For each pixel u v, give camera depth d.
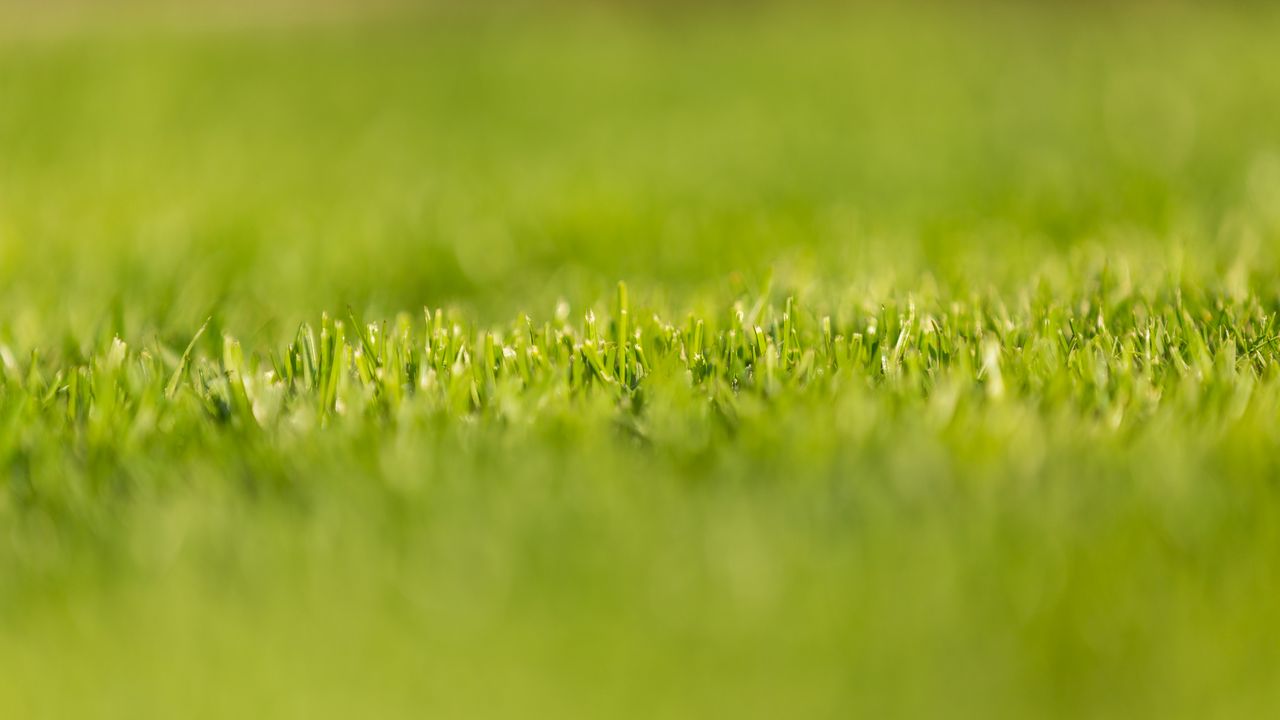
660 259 5.38
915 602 2.30
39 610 2.36
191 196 7.01
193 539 2.53
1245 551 2.41
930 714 2.10
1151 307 3.90
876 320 3.73
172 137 9.37
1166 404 3.00
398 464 2.78
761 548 2.45
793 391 3.11
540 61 13.30
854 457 2.74
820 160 7.74
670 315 4.07
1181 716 2.07
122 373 3.35
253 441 2.93
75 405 3.21
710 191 6.92
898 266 4.80
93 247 5.72
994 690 2.14
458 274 5.34
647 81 11.75
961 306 3.93
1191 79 9.86
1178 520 2.50
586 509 2.57
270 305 4.75
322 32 16.92
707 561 2.42
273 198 6.98
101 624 2.31
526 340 3.62
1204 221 5.64
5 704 2.15
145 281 5.14
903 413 2.99
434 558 2.47
